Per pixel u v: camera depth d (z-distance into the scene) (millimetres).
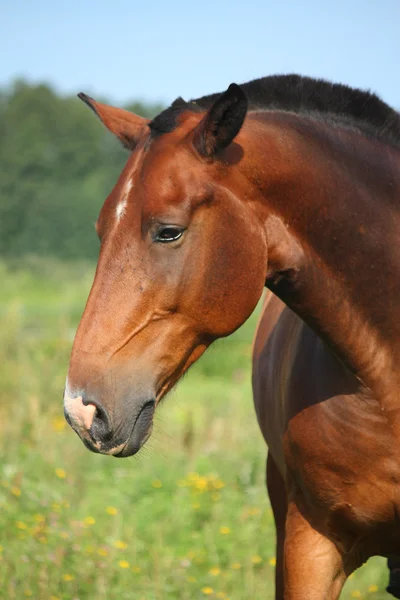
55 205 59875
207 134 3994
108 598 6461
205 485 8852
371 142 4469
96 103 4617
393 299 4305
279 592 5648
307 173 4234
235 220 4051
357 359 4312
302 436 4527
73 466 9906
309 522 4734
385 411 4293
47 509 7734
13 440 10688
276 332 5219
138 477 9312
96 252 59250
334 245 4266
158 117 4168
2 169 65312
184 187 3951
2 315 17547
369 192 4340
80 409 3830
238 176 4113
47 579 6508
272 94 4434
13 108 73188
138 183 3984
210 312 4051
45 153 68688
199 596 6785
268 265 4238
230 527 8023
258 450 10156
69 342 15453
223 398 16219
